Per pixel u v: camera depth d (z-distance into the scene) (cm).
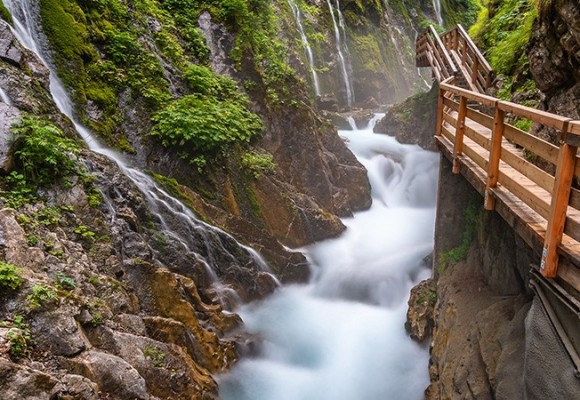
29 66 750
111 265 612
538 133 646
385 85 2436
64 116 761
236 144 1052
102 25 1008
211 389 596
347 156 1394
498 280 663
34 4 870
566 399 379
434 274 848
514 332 525
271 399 657
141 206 744
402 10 3077
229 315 747
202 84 1099
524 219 447
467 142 741
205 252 820
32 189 605
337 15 2409
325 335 814
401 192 1466
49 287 486
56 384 414
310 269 998
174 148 956
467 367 569
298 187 1188
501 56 1134
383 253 1111
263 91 1200
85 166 692
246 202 1021
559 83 623
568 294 379
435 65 1612
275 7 1942
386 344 801
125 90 962
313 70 2059
